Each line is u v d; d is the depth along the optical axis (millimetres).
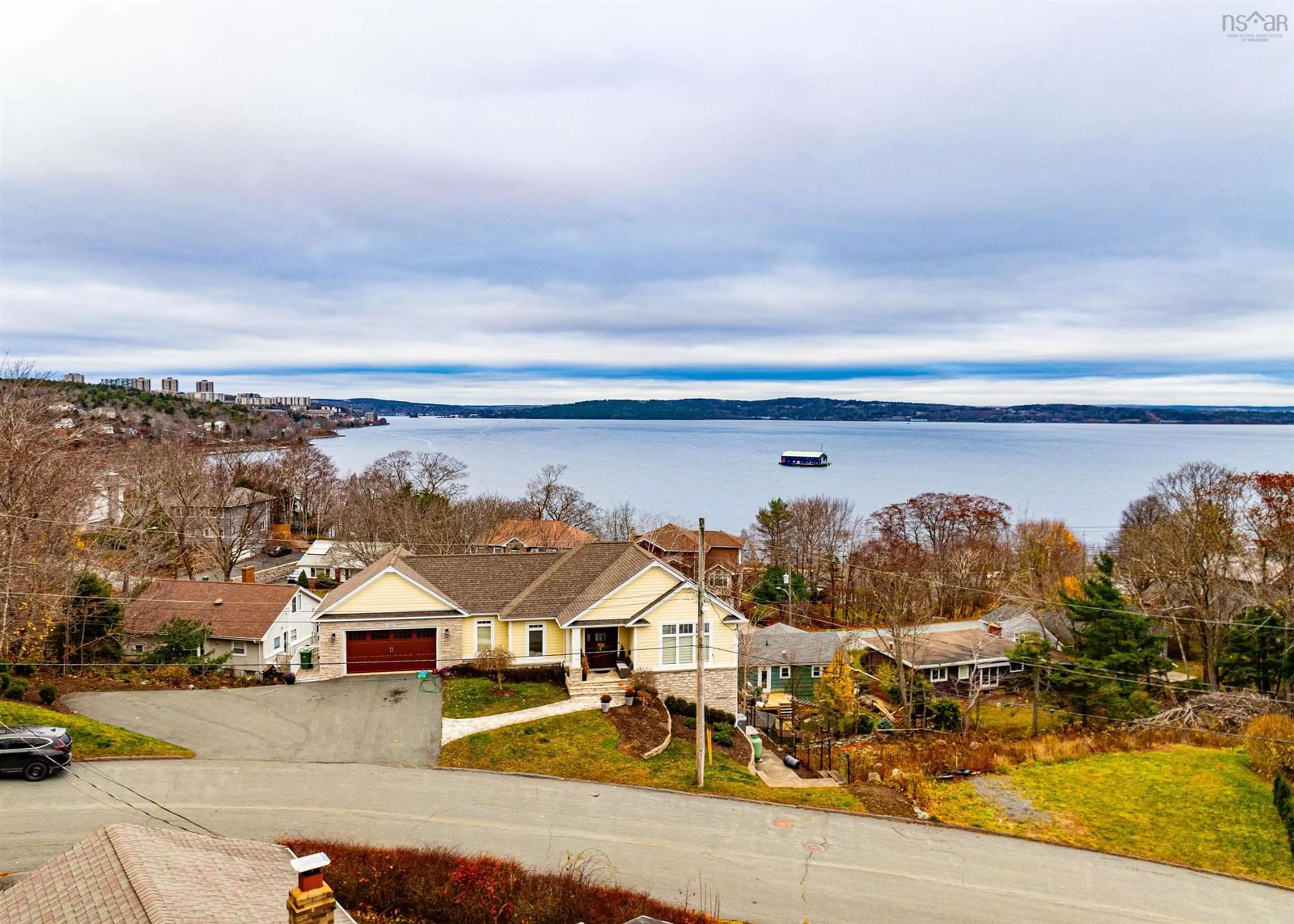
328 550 81562
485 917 18656
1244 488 59781
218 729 30188
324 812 24250
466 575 39344
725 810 26562
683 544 85688
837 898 21672
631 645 36875
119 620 39812
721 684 37438
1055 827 27828
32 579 36250
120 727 29703
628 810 25938
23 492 38188
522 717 32438
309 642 49875
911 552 81000
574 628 36469
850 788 29969
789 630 53969
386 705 33188
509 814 25000
